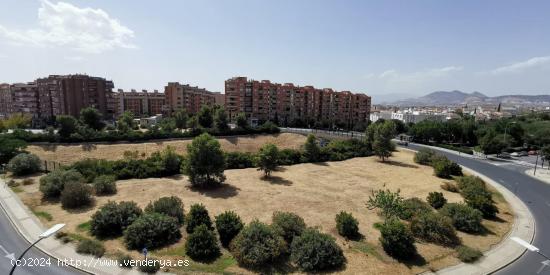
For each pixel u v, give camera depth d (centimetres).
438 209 3073
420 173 4766
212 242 2044
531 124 9319
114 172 4106
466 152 6900
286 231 2259
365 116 12744
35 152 5519
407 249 2048
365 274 1859
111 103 11488
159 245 2161
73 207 2923
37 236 2286
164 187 3706
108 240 2234
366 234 2439
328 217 2794
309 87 11394
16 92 10762
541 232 2691
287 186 3850
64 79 10212
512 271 2005
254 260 1873
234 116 10400
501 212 3114
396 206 2430
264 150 4350
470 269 1984
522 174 4981
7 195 3206
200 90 13600
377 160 5816
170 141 6769
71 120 6206
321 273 1858
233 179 4181
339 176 4481
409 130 8769
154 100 13738
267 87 10500
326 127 10256
